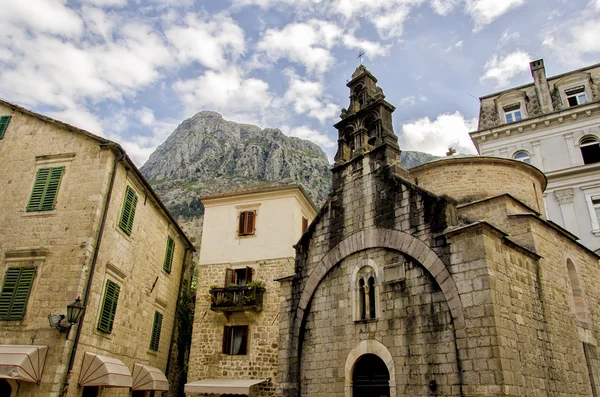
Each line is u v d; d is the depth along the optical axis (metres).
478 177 19.95
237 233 28.61
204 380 24.98
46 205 20.30
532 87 36.66
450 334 13.41
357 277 16.77
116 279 21.27
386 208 16.67
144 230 24.62
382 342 15.09
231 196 29.47
